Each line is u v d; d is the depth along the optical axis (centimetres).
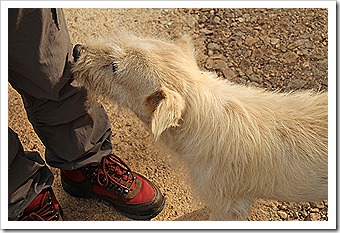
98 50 94
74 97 90
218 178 96
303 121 94
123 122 121
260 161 93
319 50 131
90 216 109
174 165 112
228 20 138
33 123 96
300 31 135
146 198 106
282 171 93
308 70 128
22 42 78
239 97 95
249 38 134
